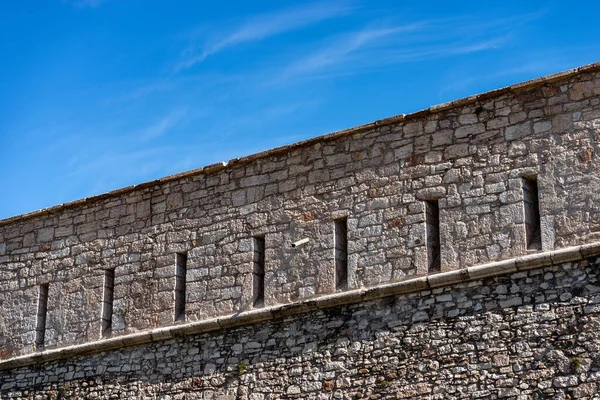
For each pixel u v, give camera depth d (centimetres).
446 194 1641
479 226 1596
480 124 1641
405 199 1678
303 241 1756
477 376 1525
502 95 1631
